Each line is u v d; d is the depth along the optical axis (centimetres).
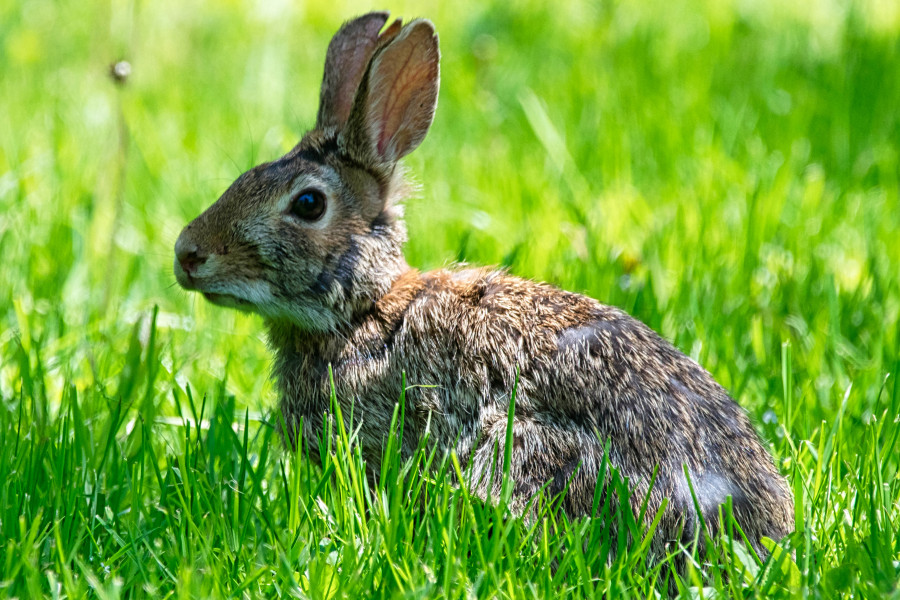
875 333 1094
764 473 800
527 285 895
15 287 1177
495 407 833
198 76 1927
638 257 1238
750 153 1545
